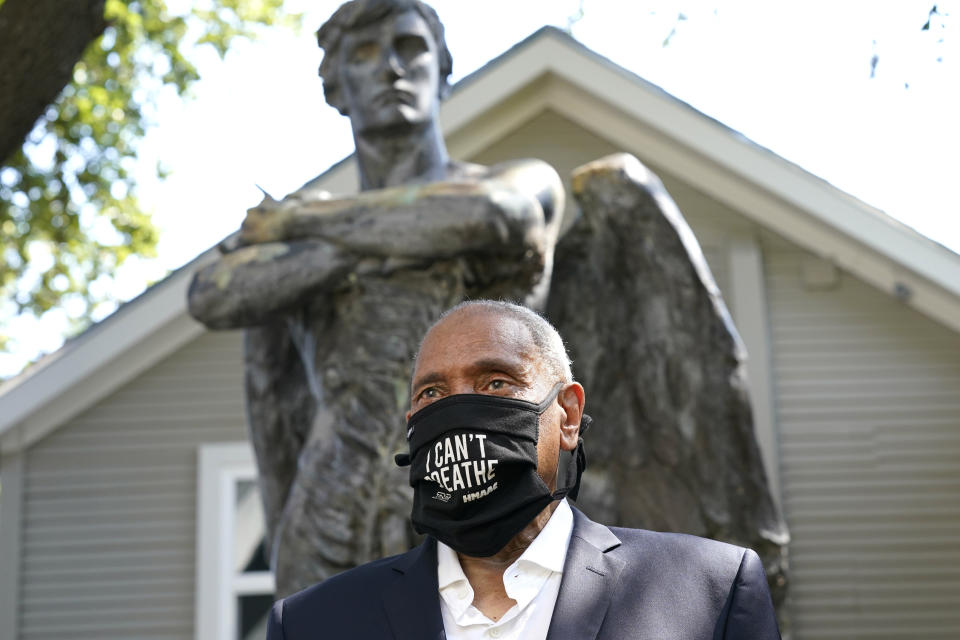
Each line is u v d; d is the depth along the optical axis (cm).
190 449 1186
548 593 282
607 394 540
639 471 535
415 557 297
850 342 1137
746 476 531
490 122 1129
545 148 1142
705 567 288
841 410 1130
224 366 1195
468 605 281
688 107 1096
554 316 541
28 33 766
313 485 504
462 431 275
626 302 536
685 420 529
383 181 529
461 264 504
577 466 301
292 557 503
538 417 279
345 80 530
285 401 561
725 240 1138
